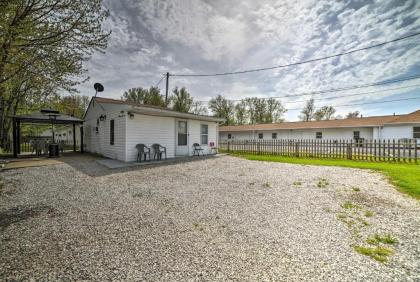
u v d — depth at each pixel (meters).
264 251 2.23
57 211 3.43
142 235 2.60
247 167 8.28
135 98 28.78
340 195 4.39
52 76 4.65
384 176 6.23
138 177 6.20
